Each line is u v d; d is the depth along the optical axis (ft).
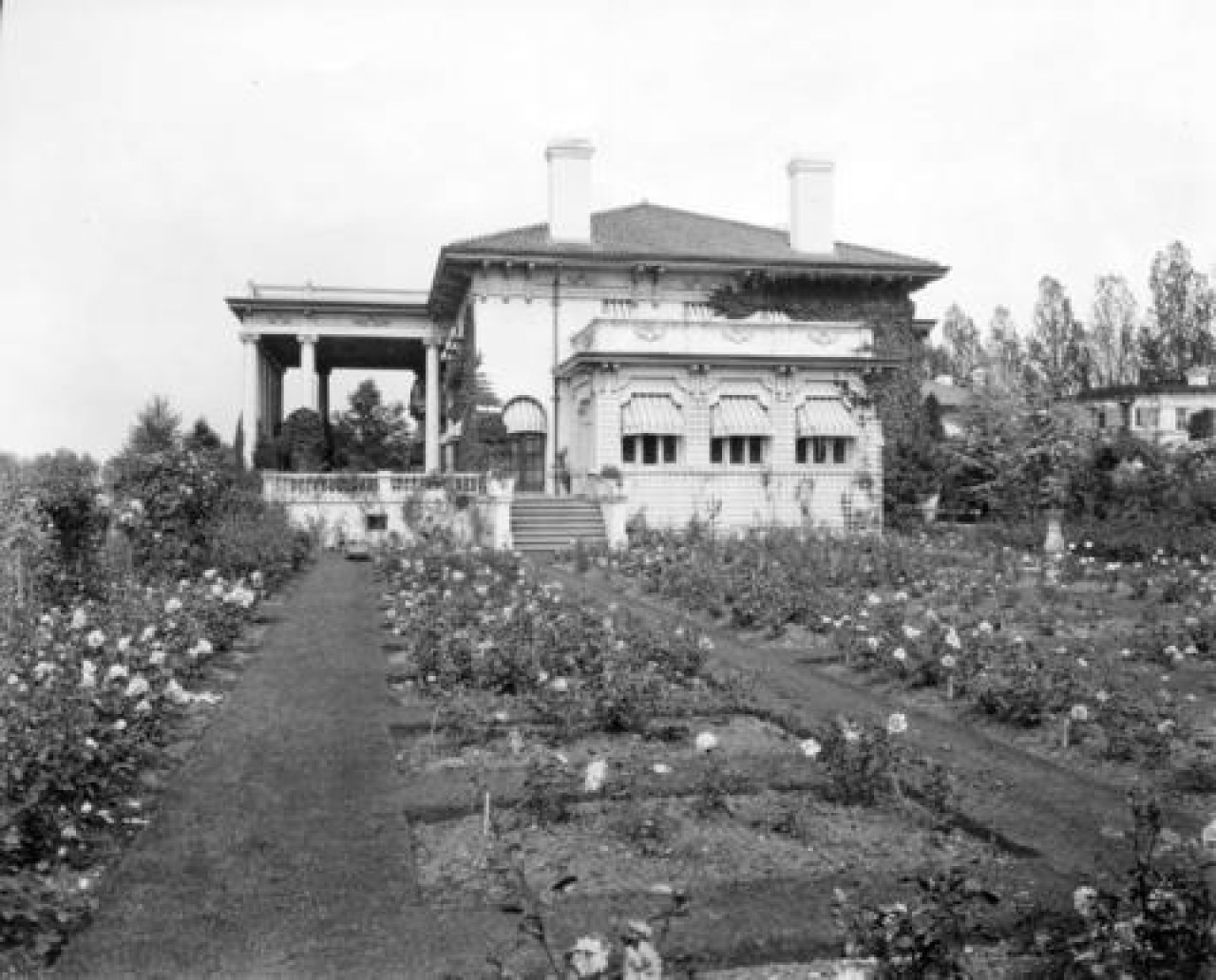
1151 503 112.27
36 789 20.61
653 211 162.20
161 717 30.17
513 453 136.05
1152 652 43.96
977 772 27.78
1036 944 16.61
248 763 28.22
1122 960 15.08
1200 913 15.57
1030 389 145.07
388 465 245.65
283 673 41.24
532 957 16.65
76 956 16.84
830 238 146.41
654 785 25.96
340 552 105.60
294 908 18.78
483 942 17.28
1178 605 61.57
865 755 25.16
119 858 21.43
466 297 143.13
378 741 30.63
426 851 22.18
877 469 125.08
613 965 14.56
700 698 36.22
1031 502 124.06
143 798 25.18
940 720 34.47
